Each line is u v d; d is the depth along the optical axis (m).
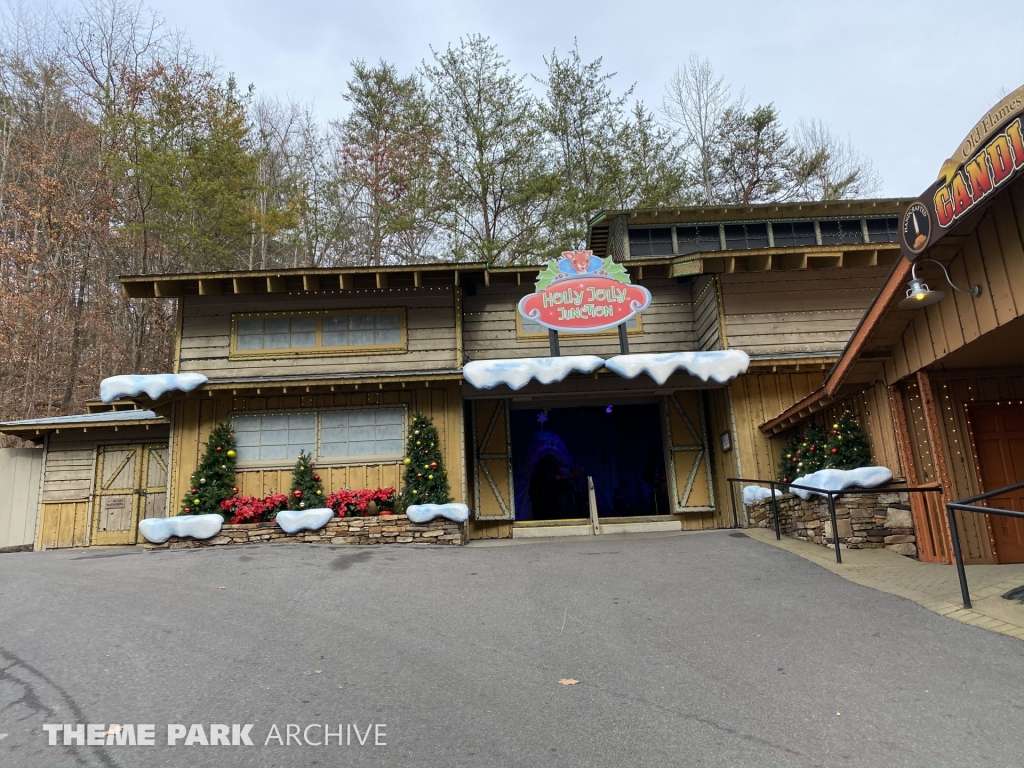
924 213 6.07
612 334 13.43
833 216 14.82
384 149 24.20
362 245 25.45
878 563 7.43
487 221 22.52
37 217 20.89
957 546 5.53
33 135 22.55
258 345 12.21
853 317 12.48
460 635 5.52
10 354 19.56
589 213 21.92
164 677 4.68
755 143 25.42
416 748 3.54
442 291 12.54
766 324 12.34
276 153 28.06
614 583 7.17
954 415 7.82
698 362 11.41
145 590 7.37
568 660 4.83
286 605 6.61
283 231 24.47
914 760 3.21
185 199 20.34
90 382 22.30
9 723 3.99
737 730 3.61
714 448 12.96
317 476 11.48
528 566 8.27
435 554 9.43
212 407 11.79
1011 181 5.02
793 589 6.56
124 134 20.97
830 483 8.38
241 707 4.14
